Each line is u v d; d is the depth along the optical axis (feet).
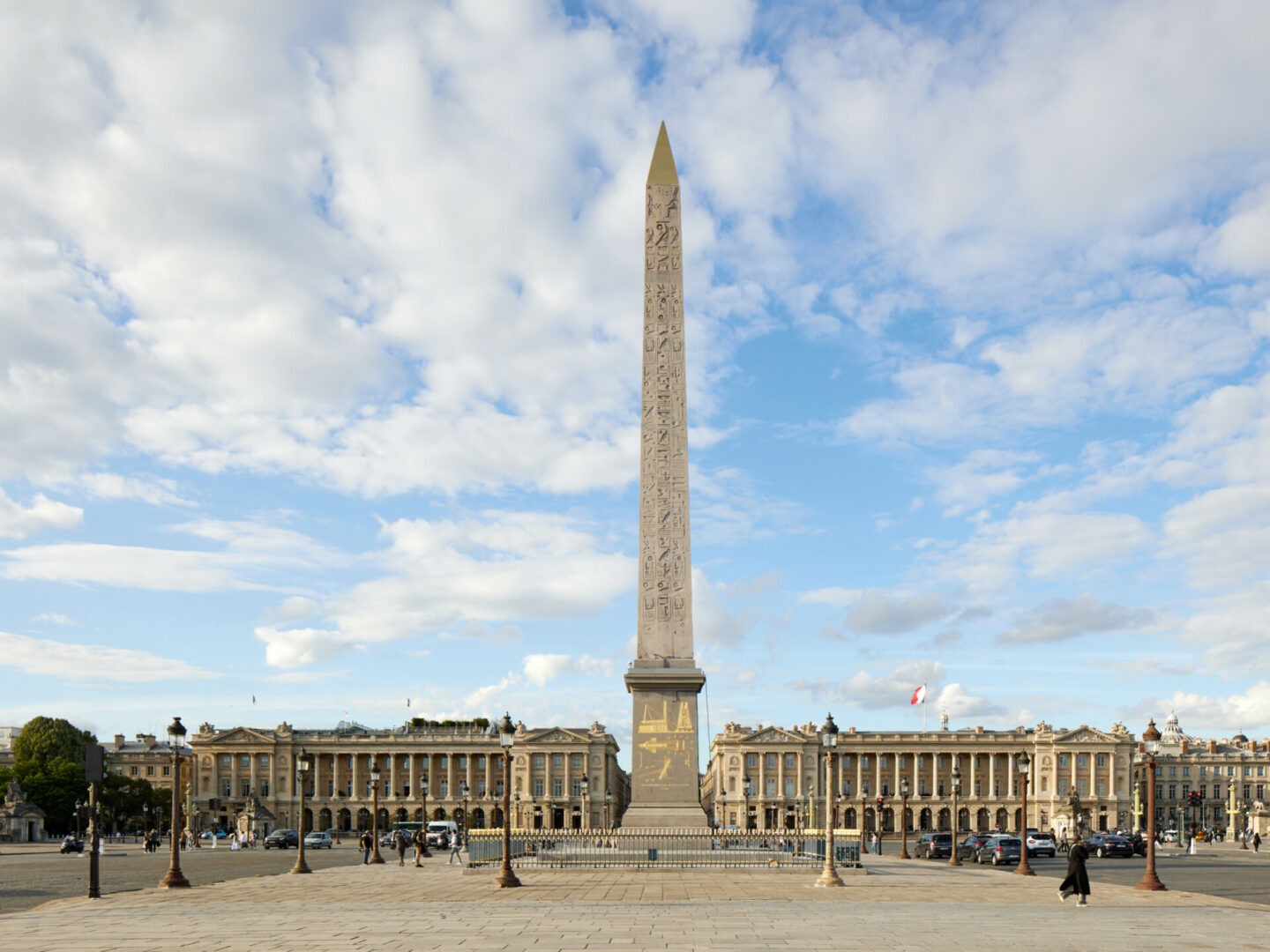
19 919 94.94
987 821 617.62
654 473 160.86
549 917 92.58
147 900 117.50
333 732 629.92
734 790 610.24
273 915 97.19
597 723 626.64
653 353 163.73
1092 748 612.70
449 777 617.62
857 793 622.95
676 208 168.14
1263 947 73.87
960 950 70.85
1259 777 653.71
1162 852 327.47
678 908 100.68
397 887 135.85
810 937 77.97
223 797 617.21
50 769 470.39
